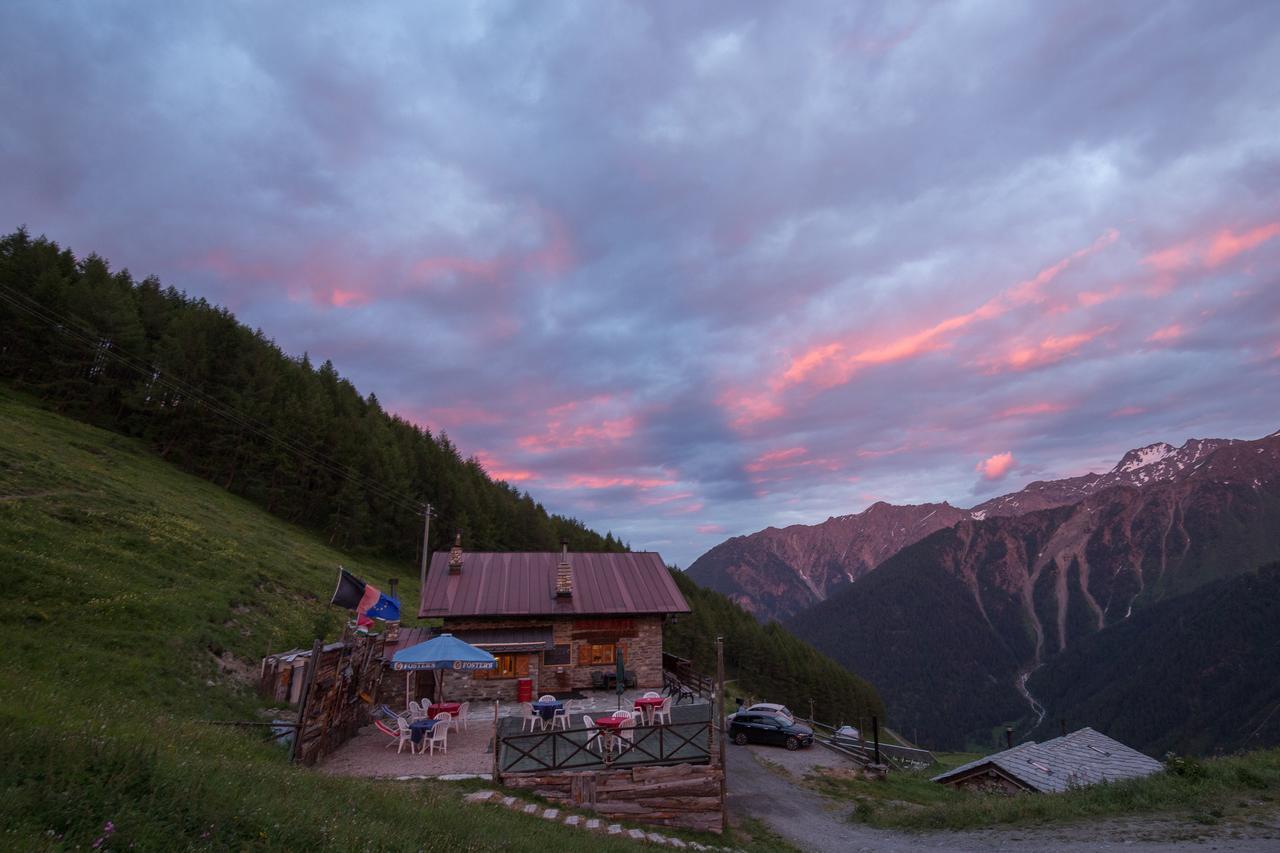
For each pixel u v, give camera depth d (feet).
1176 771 57.82
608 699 90.63
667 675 101.19
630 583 106.32
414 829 31.63
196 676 66.95
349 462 251.80
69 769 24.12
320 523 245.86
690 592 368.89
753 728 102.22
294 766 46.47
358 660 72.74
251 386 248.52
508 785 55.47
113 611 71.72
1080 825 49.73
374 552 250.37
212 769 30.66
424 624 160.76
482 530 295.07
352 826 28.68
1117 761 94.89
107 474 143.33
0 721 28.17
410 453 296.92
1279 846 37.88
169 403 227.61
